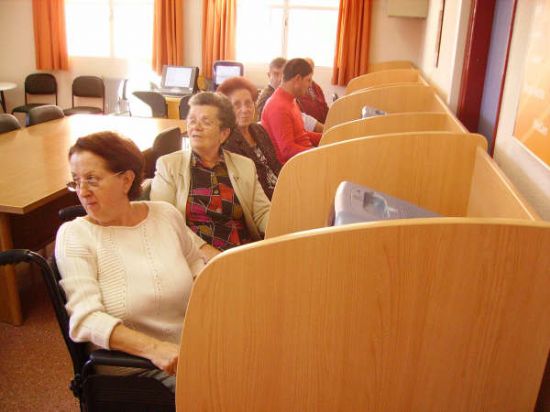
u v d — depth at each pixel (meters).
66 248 1.38
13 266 2.49
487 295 0.85
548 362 1.00
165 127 3.88
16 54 6.83
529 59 1.46
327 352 0.88
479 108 2.70
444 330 0.87
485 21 2.57
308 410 0.92
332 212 1.24
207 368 0.90
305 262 0.83
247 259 0.83
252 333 0.87
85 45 6.77
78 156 1.39
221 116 1.96
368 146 1.58
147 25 6.54
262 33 6.33
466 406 0.92
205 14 6.16
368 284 0.84
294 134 3.12
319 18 6.17
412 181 1.60
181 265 1.50
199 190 1.99
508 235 0.82
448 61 3.06
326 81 6.31
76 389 1.33
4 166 2.73
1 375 2.21
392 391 0.91
